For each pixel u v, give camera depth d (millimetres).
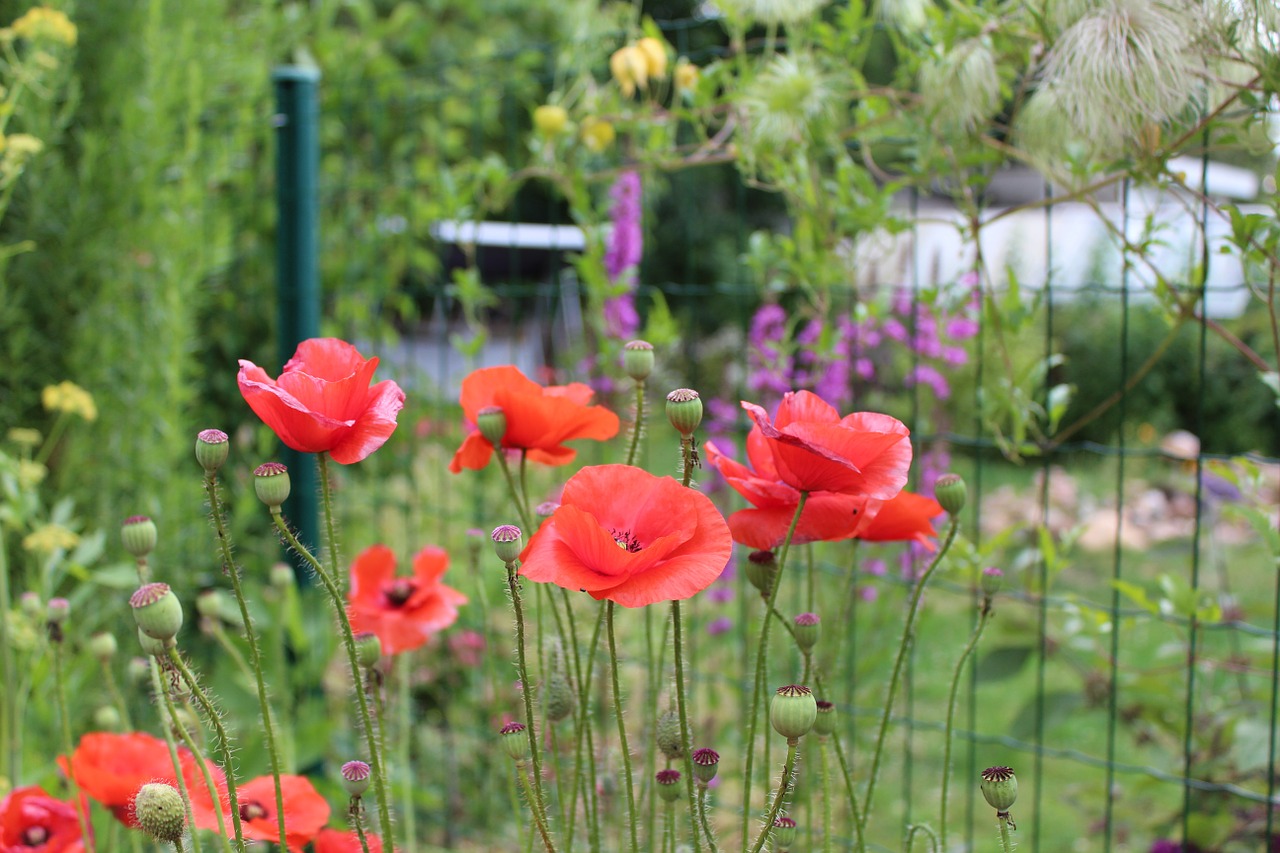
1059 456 6844
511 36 5824
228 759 945
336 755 2588
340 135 3928
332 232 3729
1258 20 1347
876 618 2527
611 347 2473
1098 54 1416
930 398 2850
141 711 2572
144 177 2980
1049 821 2883
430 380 3533
